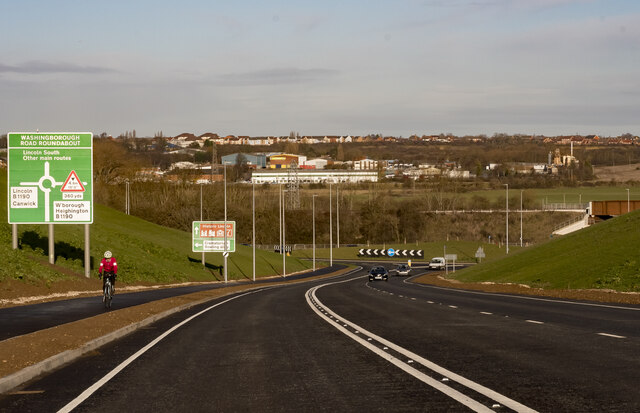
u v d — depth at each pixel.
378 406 8.70
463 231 152.25
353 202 176.50
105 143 150.88
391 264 121.75
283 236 86.62
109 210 91.25
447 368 11.66
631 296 30.36
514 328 18.14
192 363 12.99
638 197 168.12
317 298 37.19
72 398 9.66
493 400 8.85
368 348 14.73
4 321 20.81
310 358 13.40
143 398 9.59
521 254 62.59
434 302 31.39
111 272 27.88
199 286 58.06
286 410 8.62
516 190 193.12
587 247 50.19
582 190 195.12
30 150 43.06
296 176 166.75
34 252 48.91
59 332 17.14
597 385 9.66
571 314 22.31
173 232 92.44
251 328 20.09
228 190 164.00
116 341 17.03
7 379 10.46
